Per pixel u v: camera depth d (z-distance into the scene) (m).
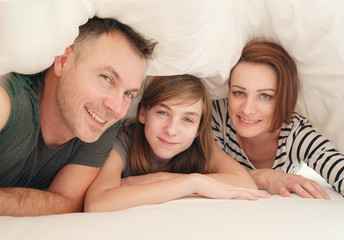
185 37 0.85
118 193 0.89
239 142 1.30
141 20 0.80
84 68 0.81
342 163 1.06
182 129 1.08
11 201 0.77
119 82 0.82
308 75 1.15
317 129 1.29
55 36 0.72
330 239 0.62
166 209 0.75
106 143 0.99
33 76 0.88
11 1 0.66
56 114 0.89
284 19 1.03
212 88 1.19
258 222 0.67
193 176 0.91
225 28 0.97
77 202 0.94
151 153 1.19
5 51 0.71
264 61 1.11
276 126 1.19
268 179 1.07
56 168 0.98
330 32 1.01
